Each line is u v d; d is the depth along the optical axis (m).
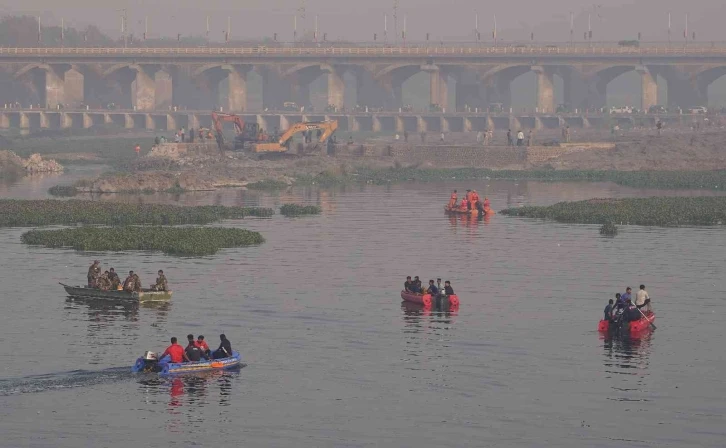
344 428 51.06
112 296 76.06
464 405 54.03
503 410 53.34
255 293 78.69
